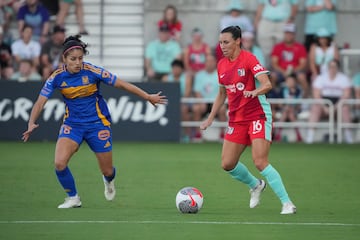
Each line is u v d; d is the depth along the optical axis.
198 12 70.38
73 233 23.66
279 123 63.47
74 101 28.67
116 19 70.25
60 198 32.62
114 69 69.44
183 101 62.66
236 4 68.00
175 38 66.56
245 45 64.50
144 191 35.41
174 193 34.81
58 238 22.84
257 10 68.75
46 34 66.44
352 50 67.12
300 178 40.94
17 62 64.62
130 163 47.44
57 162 28.64
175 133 61.38
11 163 46.28
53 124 60.59
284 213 28.17
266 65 67.81
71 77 28.36
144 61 68.44
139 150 55.47
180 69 64.25
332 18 68.31
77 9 68.19
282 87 63.94
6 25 67.94
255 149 27.94
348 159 50.78
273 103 63.59
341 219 26.92
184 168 45.06
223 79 28.44
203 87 63.53
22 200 31.95
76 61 27.97
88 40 69.50
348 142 64.00
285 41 65.06
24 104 60.50
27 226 24.91
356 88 66.06
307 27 68.00
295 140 64.88
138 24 70.31
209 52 65.00
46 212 28.28
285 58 64.94
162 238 22.88
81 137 28.97
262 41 67.94
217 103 29.64
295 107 64.62
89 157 50.22
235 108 28.44
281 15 67.56
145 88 60.84
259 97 28.05
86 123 28.89
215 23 70.50
